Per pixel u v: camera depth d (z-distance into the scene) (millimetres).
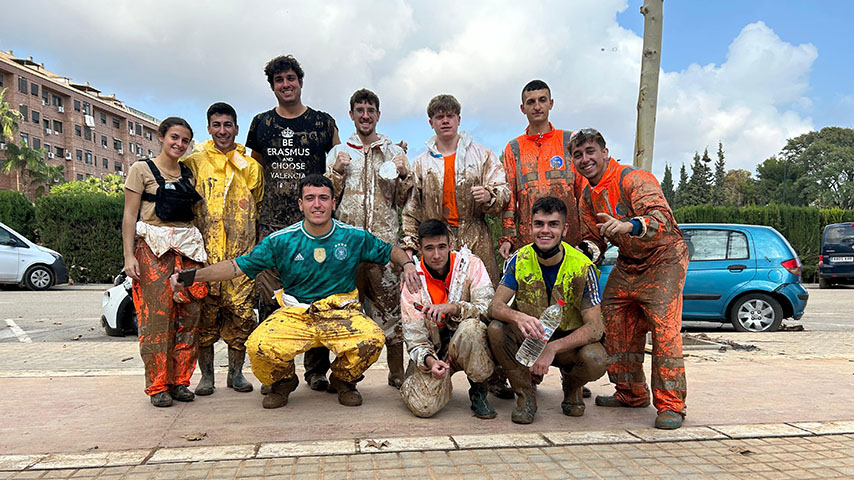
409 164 4242
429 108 4195
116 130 60969
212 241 4047
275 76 4234
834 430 3225
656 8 6270
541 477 2525
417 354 3424
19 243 15336
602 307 3732
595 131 3502
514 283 3465
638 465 2680
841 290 17000
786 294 7930
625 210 3496
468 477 2521
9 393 4059
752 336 7574
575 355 3398
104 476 2529
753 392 4117
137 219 3768
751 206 21391
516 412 3379
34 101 48719
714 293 8094
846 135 72438
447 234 3580
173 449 2861
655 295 3375
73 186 38500
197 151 4238
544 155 4363
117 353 6234
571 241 4324
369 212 4215
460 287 3617
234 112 4195
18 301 12648
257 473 2561
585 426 3322
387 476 2529
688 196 75000
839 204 67938
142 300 3709
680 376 3293
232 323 4160
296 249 3680
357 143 4277
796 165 74250
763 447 2953
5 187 45781
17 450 2852
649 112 6352
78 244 17922
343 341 3629
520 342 3375
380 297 4258
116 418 3430
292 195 4340
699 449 2920
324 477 2514
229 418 3447
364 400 3943
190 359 3910
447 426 3301
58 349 6504
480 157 4203
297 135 4348
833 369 5016
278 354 3547
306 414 3547
